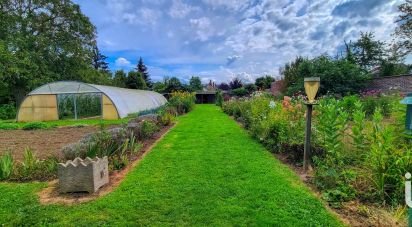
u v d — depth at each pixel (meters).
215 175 4.59
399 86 16.28
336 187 3.67
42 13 26.12
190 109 22.78
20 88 25.02
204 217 3.09
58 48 27.09
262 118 8.15
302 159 5.16
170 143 7.64
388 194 3.30
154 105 25.62
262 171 4.77
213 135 8.91
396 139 3.76
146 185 4.15
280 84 24.11
